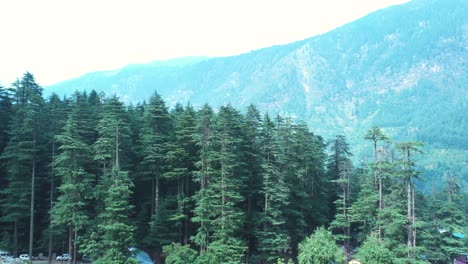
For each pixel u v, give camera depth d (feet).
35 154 172.65
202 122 168.14
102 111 186.80
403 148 148.05
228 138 164.35
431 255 172.65
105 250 138.10
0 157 166.50
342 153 232.12
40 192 185.26
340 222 183.11
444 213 182.91
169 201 174.60
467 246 181.98
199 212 155.12
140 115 216.74
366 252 147.43
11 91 193.36
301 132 199.41
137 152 182.09
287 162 186.29
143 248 179.11
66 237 176.24
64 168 147.95
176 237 173.27
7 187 182.60
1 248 171.53
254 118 190.60
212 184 160.66
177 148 172.86
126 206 140.05
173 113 224.53
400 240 153.89
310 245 150.82
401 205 158.92
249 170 184.03
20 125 170.50
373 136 174.50
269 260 169.58
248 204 182.50
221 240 152.05
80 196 151.12
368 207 174.60
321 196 213.25
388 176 170.50
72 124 155.84
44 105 186.60
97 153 160.35
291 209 181.88
